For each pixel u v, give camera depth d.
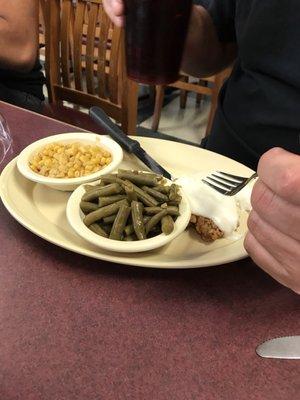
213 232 0.68
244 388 0.48
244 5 0.99
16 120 0.99
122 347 0.51
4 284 0.59
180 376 0.49
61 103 1.69
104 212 0.64
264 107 0.97
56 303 0.56
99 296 0.58
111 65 1.47
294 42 0.89
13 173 0.78
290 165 0.43
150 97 2.92
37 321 0.54
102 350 0.51
